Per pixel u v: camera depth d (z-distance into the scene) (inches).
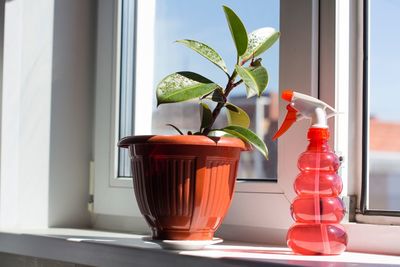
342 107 44.6
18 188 60.2
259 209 47.7
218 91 42.4
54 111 62.4
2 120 59.4
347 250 42.4
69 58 63.5
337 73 44.5
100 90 62.6
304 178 39.4
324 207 38.5
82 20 64.5
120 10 61.3
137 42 62.3
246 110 52.1
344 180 44.3
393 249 40.3
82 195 63.7
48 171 61.8
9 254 60.9
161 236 41.9
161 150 40.4
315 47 45.3
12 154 59.9
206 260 37.6
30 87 61.1
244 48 41.7
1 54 59.7
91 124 64.6
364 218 43.5
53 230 58.6
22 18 61.0
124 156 61.1
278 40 48.6
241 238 49.1
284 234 46.3
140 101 62.1
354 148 44.7
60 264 54.4
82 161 63.9
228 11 41.2
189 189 40.6
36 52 61.6
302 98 40.1
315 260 36.1
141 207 42.6
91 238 50.3
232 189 42.9
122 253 44.2
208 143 40.1
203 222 41.5
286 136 46.3
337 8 44.6
